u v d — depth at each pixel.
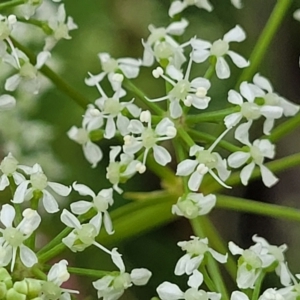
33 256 0.10
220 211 0.15
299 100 0.15
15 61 0.11
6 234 0.10
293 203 0.15
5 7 0.10
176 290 0.10
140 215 0.11
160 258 0.14
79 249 0.10
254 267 0.10
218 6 0.14
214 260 0.10
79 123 0.14
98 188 0.14
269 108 0.10
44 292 0.10
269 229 0.14
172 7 0.11
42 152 0.13
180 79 0.10
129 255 0.14
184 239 0.14
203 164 0.10
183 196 0.10
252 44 0.14
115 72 0.11
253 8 0.14
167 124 0.10
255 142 0.11
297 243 0.14
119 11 0.14
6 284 0.10
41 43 0.12
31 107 0.13
